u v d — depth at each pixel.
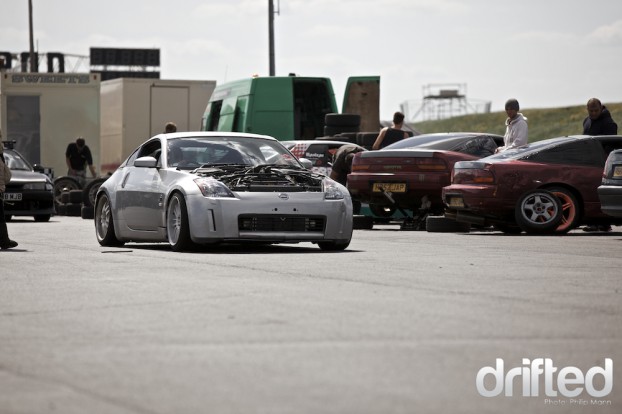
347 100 55.41
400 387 10.20
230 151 28.11
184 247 26.12
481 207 32.84
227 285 18.19
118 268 21.50
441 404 9.56
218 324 13.87
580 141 33.12
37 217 49.78
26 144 61.38
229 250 26.78
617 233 33.91
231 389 10.17
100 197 29.95
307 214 25.72
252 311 14.98
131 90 63.12
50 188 48.44
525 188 32.72
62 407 9.55
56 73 61.62
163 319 14.35
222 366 11.20
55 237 33.97
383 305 15.53
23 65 140.75
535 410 9.46
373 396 9.85
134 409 9.44
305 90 53.38
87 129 62.03
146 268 21.45
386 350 11.98
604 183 30.08
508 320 14.08
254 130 52.00
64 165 61.84
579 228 37.41
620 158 29.67
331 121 50.12
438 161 35.72
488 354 11.73
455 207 33.59
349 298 16.33
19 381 10.66
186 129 64.06
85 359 11.68
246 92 52.34
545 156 32.97
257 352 11.93
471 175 33.09
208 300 16.20
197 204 25.52
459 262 22.70
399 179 36.09
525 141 36.97
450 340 12.59
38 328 13.77
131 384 10.44
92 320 14.38
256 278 19.34
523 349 12.02
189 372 10.94
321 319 14.20
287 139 52.03
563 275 19.84
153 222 27.42
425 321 13.99
